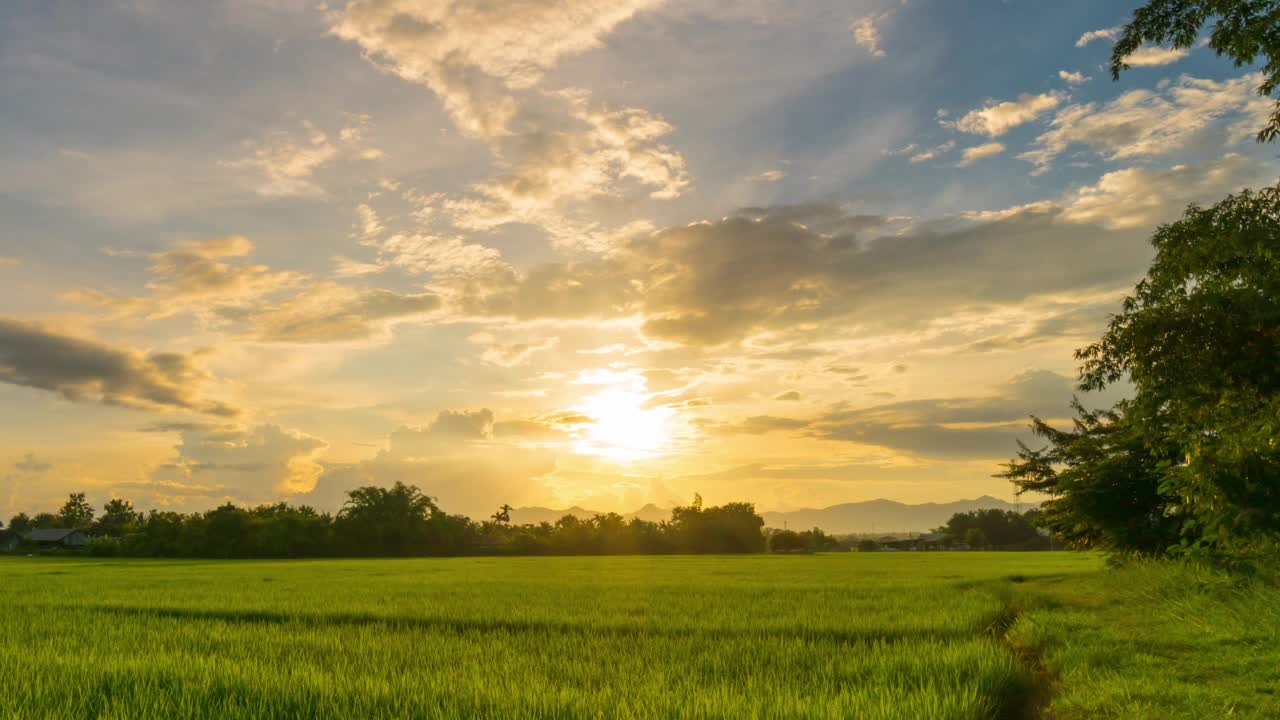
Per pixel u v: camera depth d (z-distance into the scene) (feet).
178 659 34.12
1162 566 66.23
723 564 178.29
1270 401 40.91
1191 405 44.96
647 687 28.60
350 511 311.27
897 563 176.76
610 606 61.72
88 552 286.87
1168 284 45.91
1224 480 41.93
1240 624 38.68
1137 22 41.24
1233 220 43.39
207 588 86.63
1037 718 28.02
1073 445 89.76
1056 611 55.62
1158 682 29.60
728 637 44.29
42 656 34.83
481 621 52.95
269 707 25.81
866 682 30.04
